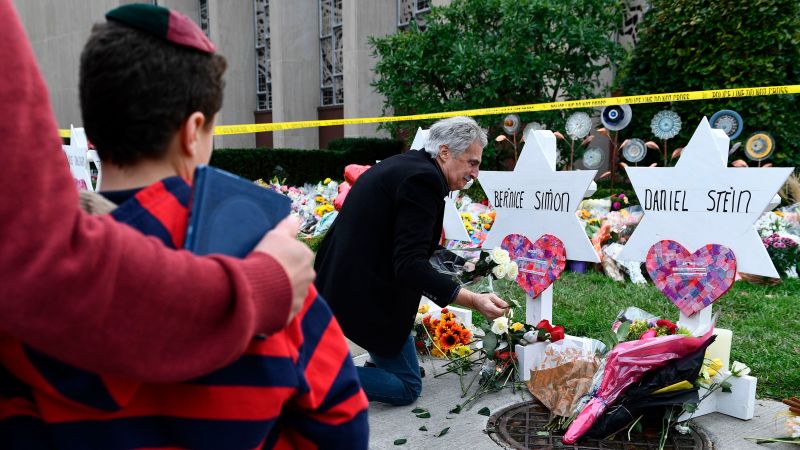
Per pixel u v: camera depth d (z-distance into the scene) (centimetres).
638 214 649
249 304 74
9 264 61
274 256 81
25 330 64
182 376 73
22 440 83
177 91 86
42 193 64
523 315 448
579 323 430
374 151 1407
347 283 278
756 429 279
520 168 366
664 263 314
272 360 89
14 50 66
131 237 70
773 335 399
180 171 94
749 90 463
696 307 305
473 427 283
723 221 293
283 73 1677
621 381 264
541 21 838
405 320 283
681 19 763
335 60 1680
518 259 371
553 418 282
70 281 63
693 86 771
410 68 926
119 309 67
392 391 298
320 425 101
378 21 1401
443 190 270
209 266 73
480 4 880
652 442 265
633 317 330
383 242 276
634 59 836
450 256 340
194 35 89
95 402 79
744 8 715
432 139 284
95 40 85
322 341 104
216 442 86
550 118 845
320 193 972
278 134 1708
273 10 1667
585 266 616
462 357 360
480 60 852
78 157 559
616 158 888
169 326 70
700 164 298
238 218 87
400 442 265
